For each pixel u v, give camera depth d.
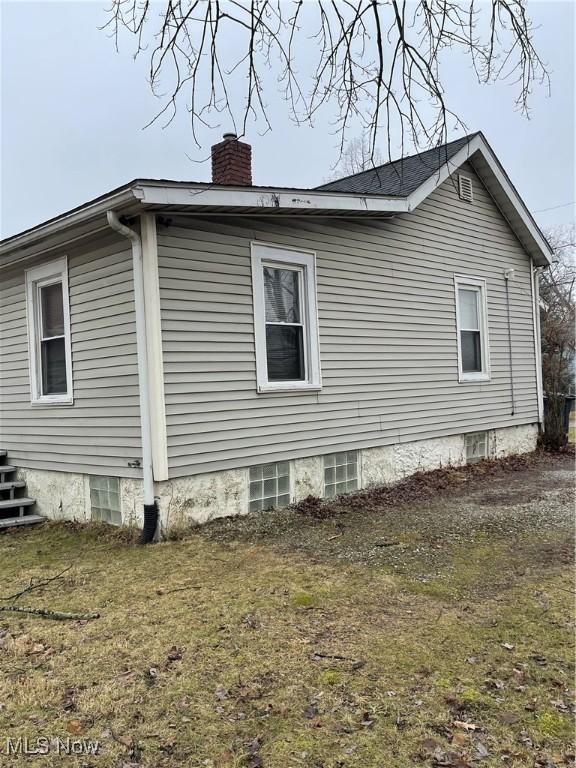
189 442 6.03
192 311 6.07
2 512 7.64
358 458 7.99
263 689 3.00
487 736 2.60
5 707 2.88
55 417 7.16
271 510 6.84
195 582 4.61
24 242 6.72
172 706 2.86
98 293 6.36
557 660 3.26
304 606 4.07
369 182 9.86
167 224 5.89
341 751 2.51
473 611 3.95
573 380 13.23
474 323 10.42
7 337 7.99
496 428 10.67
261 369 6.76
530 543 5.52
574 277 20.02
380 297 8.34
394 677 3.10
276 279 7.07
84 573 4.97
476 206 10.35
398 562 5.05
